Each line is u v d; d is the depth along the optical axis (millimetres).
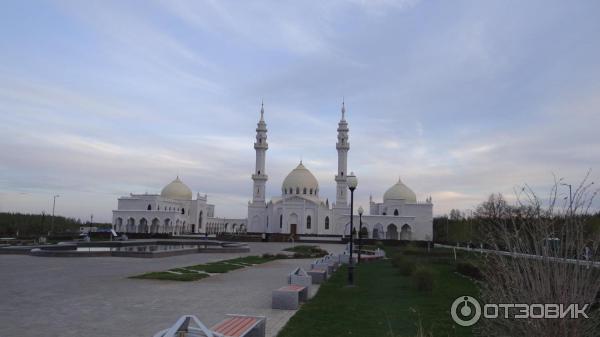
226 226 160250
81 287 22656
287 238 105375
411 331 14867
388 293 23438
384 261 48562
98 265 34156
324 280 28656
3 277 25688
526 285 9602
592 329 9594
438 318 16953
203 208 143000
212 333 8430
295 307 18531
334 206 122750
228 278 28703
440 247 87500
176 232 124562
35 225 106500
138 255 43312
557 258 9375
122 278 26422
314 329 14938
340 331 14711
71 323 14961
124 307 17859
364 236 117438
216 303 19484
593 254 9453
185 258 45031
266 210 128625
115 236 89500
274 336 14078
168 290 22625
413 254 54719
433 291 23938
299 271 22906
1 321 15023
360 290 24516
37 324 14695
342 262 45688
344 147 124250
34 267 31156
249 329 11656
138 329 14391
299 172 133500
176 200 137000
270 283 26484
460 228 71875
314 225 122062
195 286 24422
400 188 129250
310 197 129250
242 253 56031
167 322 15453
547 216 10242
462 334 14586
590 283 9273
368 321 16281
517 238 9961
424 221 121062
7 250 43406
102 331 14031
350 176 27906
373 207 135625
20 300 18719
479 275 28484
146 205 124438
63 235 88938
